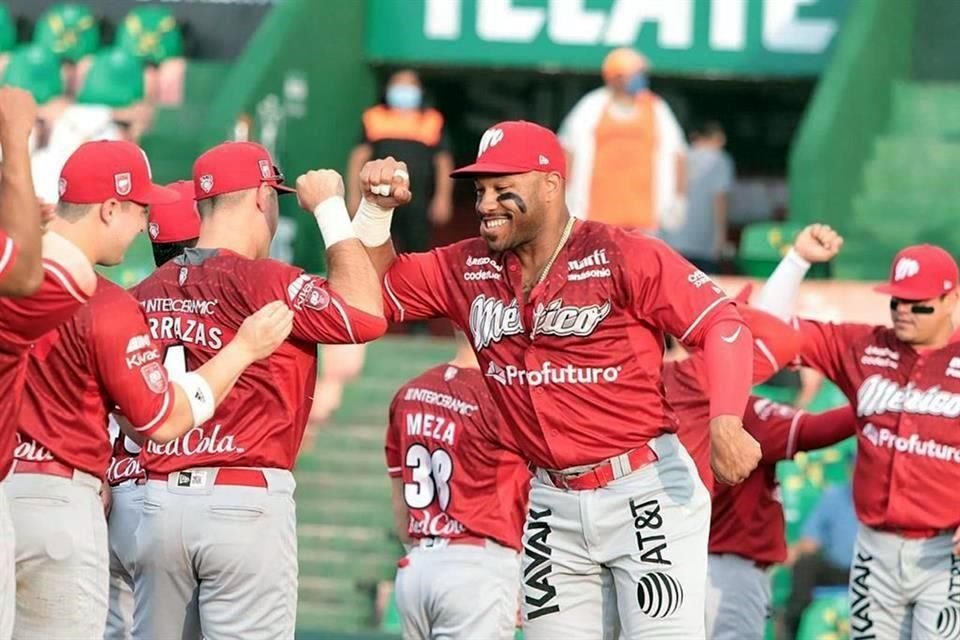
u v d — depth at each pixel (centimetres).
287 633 2514
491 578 2928
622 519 2398
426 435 2955
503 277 2405
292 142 6022
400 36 6519
